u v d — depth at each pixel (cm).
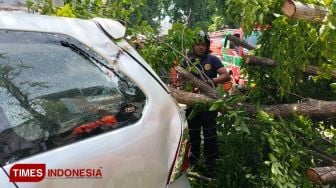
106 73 202
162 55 388
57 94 184
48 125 176
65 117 182
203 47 445
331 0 294
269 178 300
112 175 181
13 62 179
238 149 318
